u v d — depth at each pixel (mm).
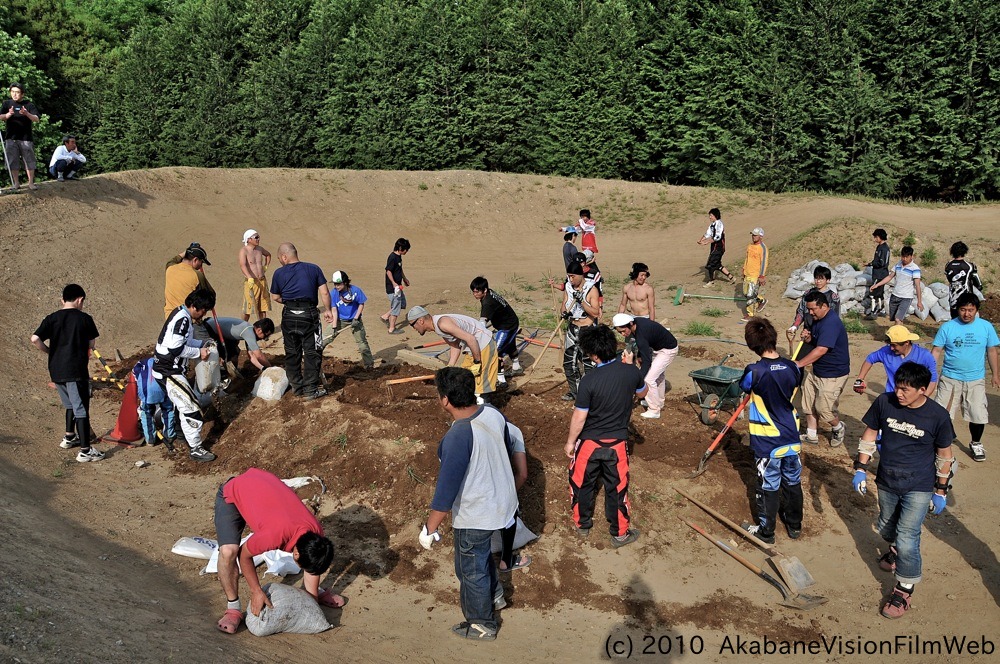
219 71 29000
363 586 6297
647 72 27688
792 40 26188
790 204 24250
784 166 26625
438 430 7961
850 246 18219
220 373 9156
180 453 8883
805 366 8242
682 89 27219
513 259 22656
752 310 15336
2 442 8578
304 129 29125
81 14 33812
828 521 7168
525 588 6250
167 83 29531
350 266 20984
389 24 27984
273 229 21938
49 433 9312
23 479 7660
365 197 24859
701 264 20969
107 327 13898
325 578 6387
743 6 26156
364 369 10461
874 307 14945
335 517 7277
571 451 6520
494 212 25750
